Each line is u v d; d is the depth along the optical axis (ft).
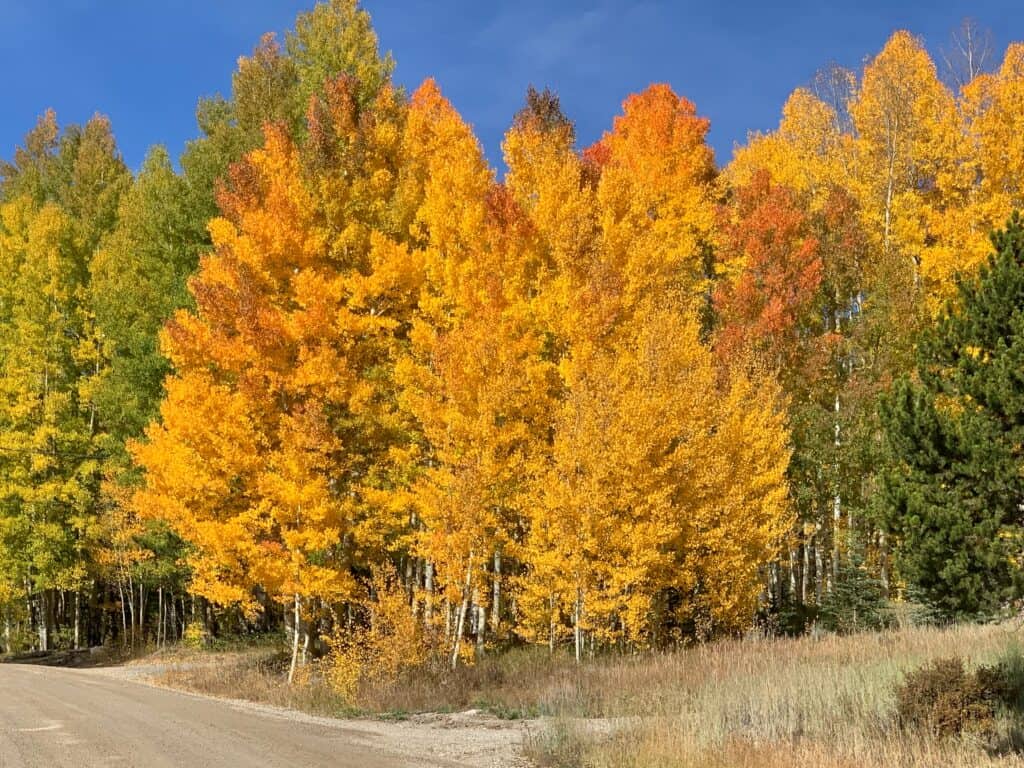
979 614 63.72
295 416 65.51
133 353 93.45
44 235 104.58
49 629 116.67
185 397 66.39
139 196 102.58
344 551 69.36
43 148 146.72
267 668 71.61
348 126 81.71
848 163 107.96
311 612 69.92
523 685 57.41
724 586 69.31
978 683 35.86
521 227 76.38
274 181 74.74
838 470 83.76
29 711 43.62
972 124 94.12
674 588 74.28
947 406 45.65
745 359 77.87
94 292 104.37
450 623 68.74
